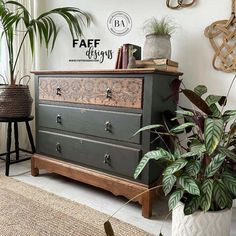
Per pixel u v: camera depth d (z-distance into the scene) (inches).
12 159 107.8
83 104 78.2
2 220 63.3
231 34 70.7
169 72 69.3
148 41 74.5
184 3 77.4
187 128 64.0
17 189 80.6
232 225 65.2
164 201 76.4
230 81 72.5
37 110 91.1
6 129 109.0
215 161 49.1
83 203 74.0
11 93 90.6
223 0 71.6
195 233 50.6
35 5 112.5
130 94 67.8
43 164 89.7
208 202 46.9
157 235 59.8
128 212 70.0
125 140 69.9
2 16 88.4
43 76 87.6
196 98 51.3
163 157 53.5
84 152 79.3
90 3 96.7
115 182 72.2
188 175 50.2
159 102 67.9
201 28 75.5
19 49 99.6
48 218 65.2
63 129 84.1
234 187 47.9
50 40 108.2
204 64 76.0
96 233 59.8
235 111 52.3
